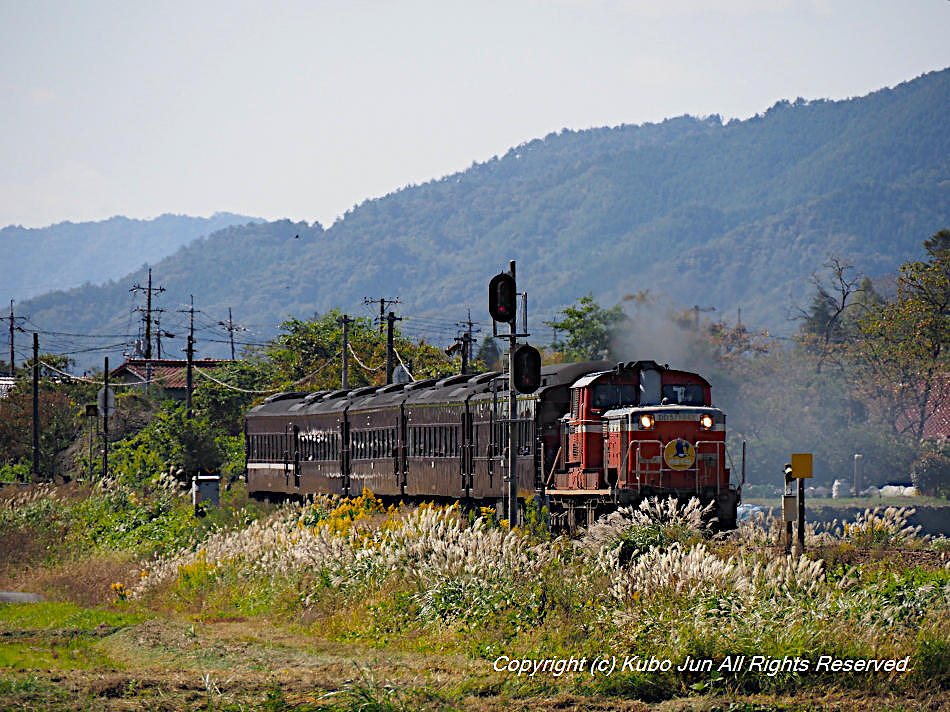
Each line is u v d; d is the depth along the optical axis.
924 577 35.25
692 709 25.50
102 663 32.53
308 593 42.75
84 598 50.56
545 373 61.28
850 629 29.61
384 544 43.97
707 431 53.69
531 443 59.34
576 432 56.50
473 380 68.12
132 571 56.34
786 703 25.72
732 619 30.62
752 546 43.97
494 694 27.81
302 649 34.81
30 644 36.19
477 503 66.00
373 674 29.73
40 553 66.19
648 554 40.69
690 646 29.34
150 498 77.00
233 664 32.06
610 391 56.25
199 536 63.94
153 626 39.19
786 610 31.38
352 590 41.38
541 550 40.03
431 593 37.66
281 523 59.53
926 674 27.17
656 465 52.69
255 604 44.47
